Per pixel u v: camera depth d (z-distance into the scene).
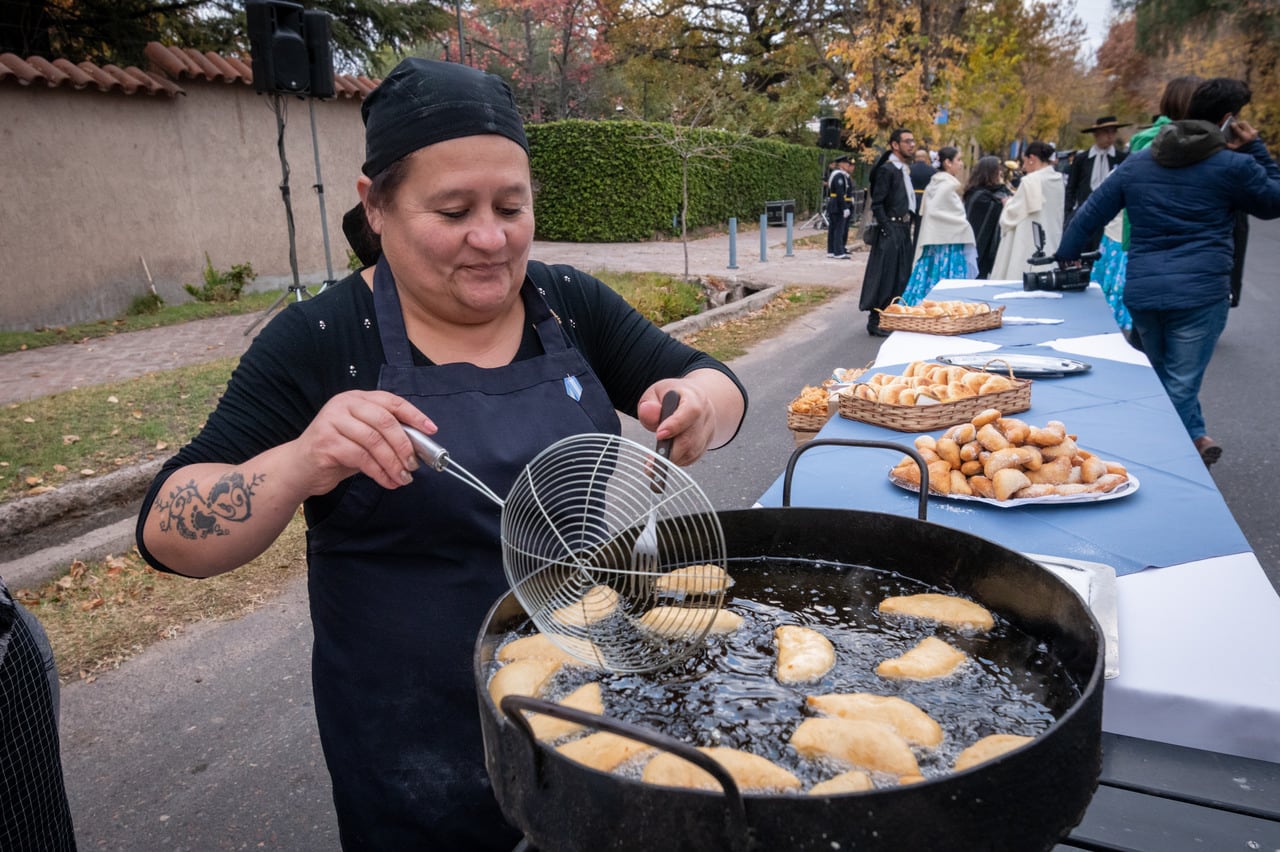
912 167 10.24
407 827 1.35
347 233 1.44
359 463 1.10
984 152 22.88
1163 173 4.09
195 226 10.99
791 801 0.73
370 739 1.34
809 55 26.27
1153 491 2.00
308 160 12.22
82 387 6.73
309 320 1.34
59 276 9.72
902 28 17.72
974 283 5.83
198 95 10.88
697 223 20.41
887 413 2.62
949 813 0.75
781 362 7.88
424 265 1.24
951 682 1.09
